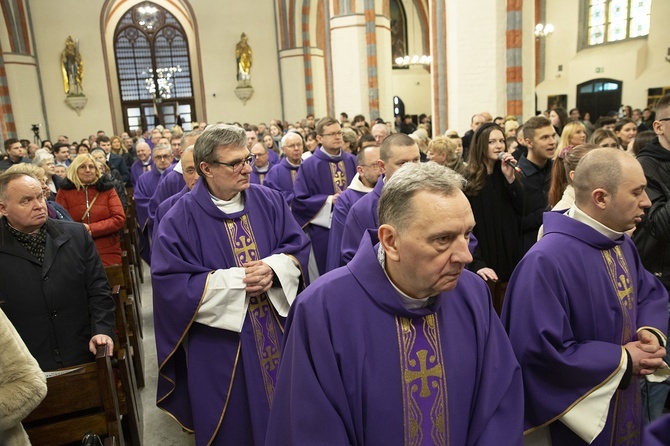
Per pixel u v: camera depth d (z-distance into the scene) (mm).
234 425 2719
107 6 20781
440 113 9336
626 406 2092
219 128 2672
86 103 20844
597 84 18875
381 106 13781
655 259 2842
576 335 2055
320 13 21609
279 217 2982
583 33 19422
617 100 18281
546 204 3500
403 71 25797
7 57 18594
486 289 1739
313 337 1521
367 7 13266
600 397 1892
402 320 1560
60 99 20484
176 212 2777
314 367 1513
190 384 2736
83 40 20625
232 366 2699
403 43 25703
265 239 2887
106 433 2352
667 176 2791
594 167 2051
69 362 2787
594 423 1889
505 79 8578
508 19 8367
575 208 2164
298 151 5707
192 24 21812
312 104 22047
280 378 1630
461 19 8617
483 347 1640
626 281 2113
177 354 2908
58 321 2758
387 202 1459
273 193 3043
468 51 8664
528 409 2018
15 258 2676
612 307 2064
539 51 20656
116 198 4906
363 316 1551
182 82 23453
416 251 1395
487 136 3334
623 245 2150
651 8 17078
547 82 20656
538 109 20719
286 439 1579
